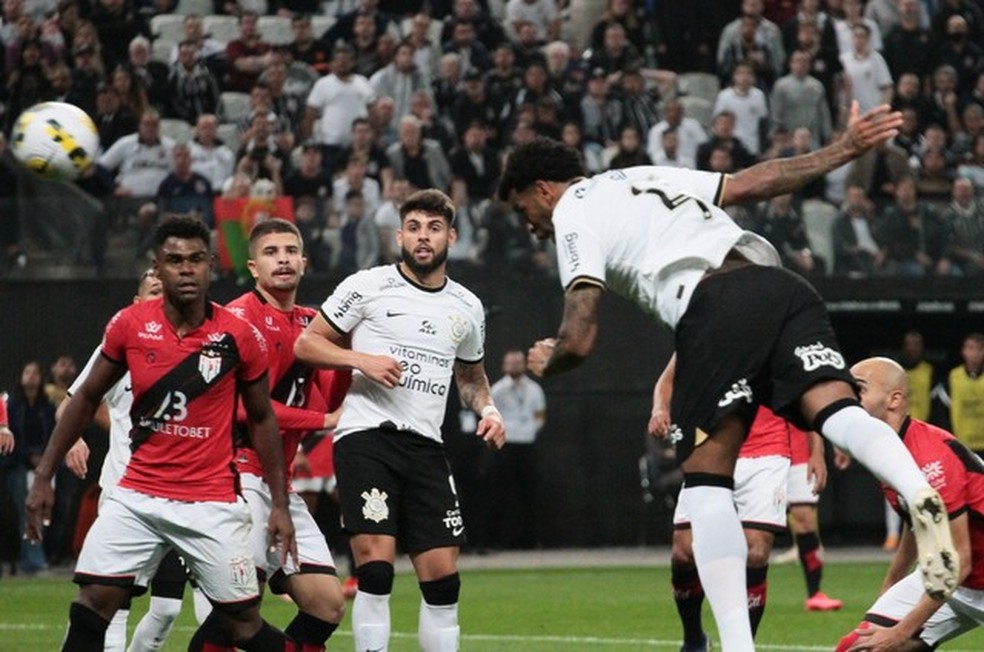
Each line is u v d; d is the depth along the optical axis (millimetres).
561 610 35750
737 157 54906
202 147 53219
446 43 58406
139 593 21891
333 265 49281
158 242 19125
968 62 60375
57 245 49844
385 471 21281
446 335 21828
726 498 16016
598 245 16531
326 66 58219
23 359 49625
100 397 19641
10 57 56719
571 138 54781
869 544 54781
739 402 15789
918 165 57094
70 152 28156
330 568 21328
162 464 19219
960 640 28766
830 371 15633
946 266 52000
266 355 19672
